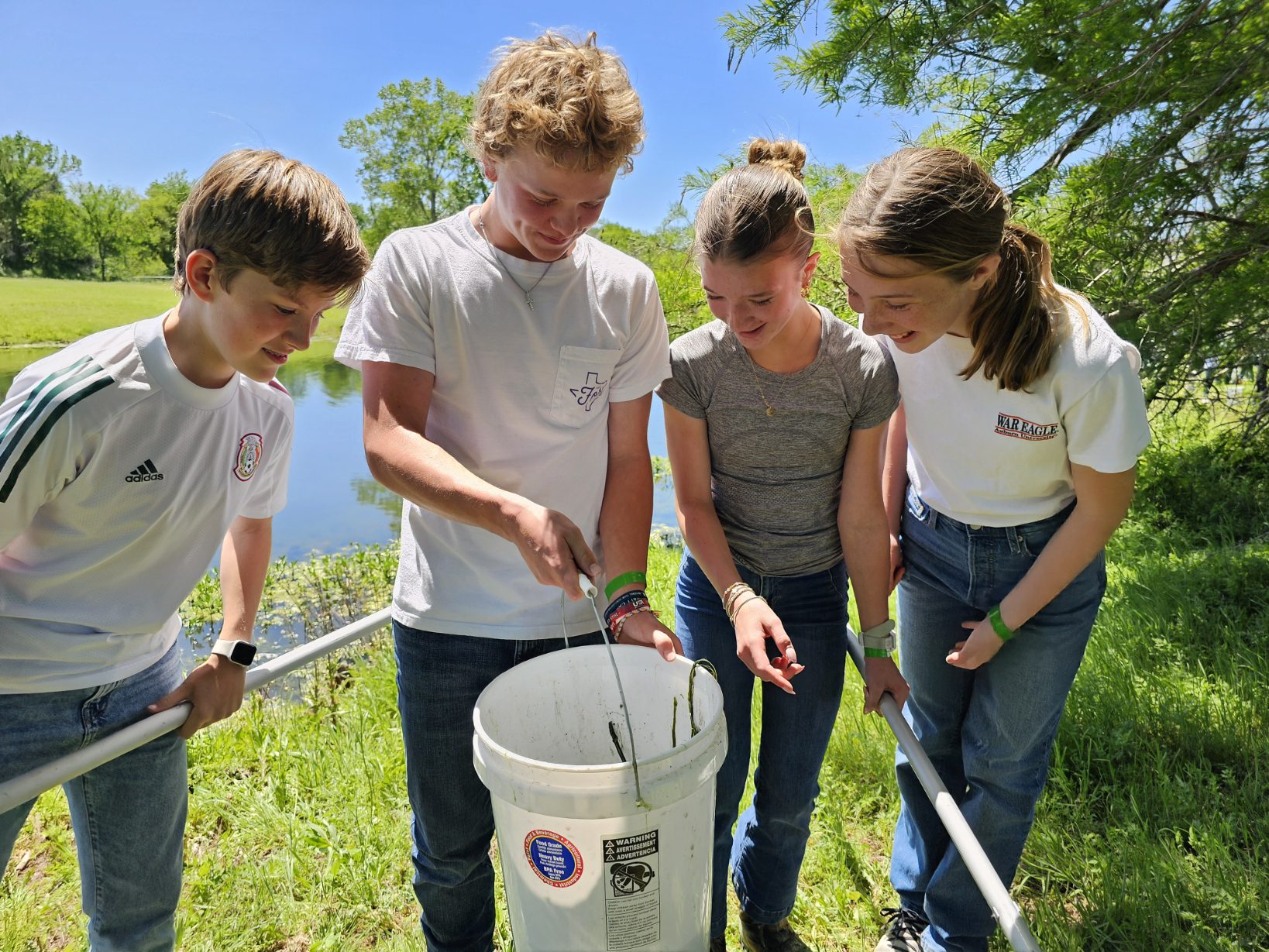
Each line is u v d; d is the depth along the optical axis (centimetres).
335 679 409
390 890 259
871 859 271
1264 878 243
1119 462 180
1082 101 438
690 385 204
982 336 182
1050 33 437
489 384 177
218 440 174
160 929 194
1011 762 208
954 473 207
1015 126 464
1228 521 554
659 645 169
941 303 176
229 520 185
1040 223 480
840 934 244
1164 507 605
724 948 225
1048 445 192
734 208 172
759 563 215
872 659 209
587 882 138
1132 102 434
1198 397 569
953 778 234
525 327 175
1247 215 464
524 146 150
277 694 393
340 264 152
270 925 246
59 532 163
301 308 155
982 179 174
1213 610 412
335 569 575
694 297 636
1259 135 436
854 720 325
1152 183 441
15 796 143
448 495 161
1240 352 511
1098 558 206
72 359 157
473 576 184
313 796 301
